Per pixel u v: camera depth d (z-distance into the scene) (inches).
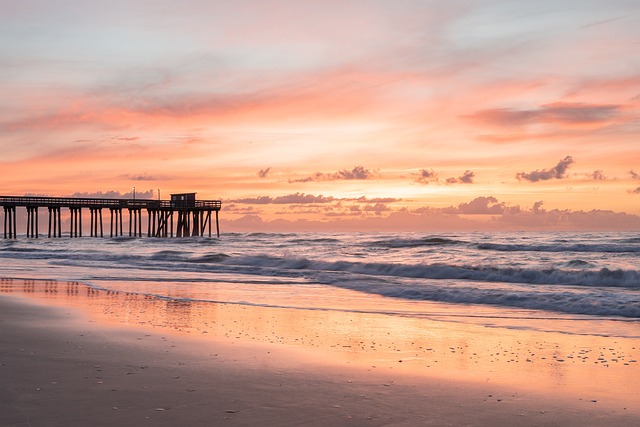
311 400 266.5
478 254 1665.8
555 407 264.8
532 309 624.7
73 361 334.3
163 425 227.9
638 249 1727.4
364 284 856.3
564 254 1624.0
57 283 867.4
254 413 245.1
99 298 676.7
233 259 1461.6
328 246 2303.2
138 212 3715.6
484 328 493.7
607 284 888.3
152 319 515.2
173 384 288.5
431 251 1840.6
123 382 289.6
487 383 306.2
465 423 239.9
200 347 385.7
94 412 241.1
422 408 259.0
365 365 343.9
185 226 3486.7
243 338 425.4
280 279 963.3
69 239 3184.1
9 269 1167.6
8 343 387.5
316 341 420.8
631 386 303.7
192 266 1253.1
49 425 225.0
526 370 338.6
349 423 235.8
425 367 342.3
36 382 286.5
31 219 3208.7
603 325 515.5
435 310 611.8
